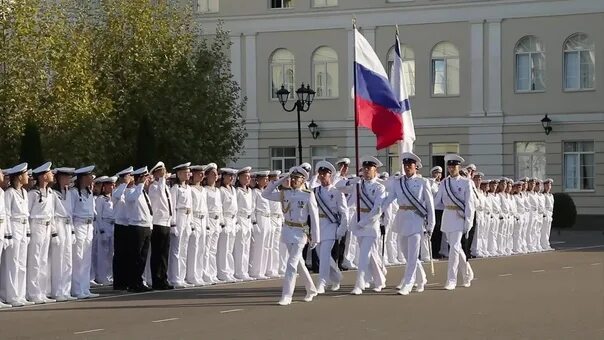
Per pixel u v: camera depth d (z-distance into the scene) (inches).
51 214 1010.1
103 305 959.6
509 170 2415.1
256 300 982.4
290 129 2529.5
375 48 2466.8
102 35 1759.4
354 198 1046.4
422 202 1029.2
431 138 2460.6
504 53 2411.4
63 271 1018.1
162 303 966.4
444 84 2454.5
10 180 986.1
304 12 2504.9
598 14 2358.5
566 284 1101.7
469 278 1090.7
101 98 1697.8
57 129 1593.3
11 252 969.5
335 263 1097.4
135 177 1091.9
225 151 1873.8
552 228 2287.2
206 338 750.5
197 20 2433.6
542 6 2383.1
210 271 1167.0
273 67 2539.4
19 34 1556.3
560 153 2386.8
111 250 1168.2
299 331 778.8
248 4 2529.5
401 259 1435.8
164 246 1090.7
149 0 1798.7
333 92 2506.2
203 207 1152.2
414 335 756.0
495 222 1601.9
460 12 2427.4
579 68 2378.2
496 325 801.6
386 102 1101.1
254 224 1221.7
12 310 933.2
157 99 1780.3
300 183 962.1
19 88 1556.3
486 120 2421.3
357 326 801.6
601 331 768.9
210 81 1852.9
